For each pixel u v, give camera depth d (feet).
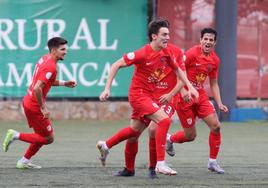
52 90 118.93
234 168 67.87
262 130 108.58
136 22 120.67
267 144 91.15
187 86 58.75
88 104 120.06
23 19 117.39
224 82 119.14
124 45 120.57
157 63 58.03
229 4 117.60
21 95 117.80
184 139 67.21
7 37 116.98
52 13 118.11
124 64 57.72
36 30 117.80
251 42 125.08
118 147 85.81
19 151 80.53
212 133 64.54
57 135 98.48
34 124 65.00
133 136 59.93
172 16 122.01
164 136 57.36
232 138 97.81
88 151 81.25
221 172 64.08
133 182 58.03
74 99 119.96
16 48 117.39
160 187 55.77
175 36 122.31
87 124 113.50
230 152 82.12
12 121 116.88
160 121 57.52
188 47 122.72
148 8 121.08
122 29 120.16
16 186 55.77
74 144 88.48
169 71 58.90
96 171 64.39
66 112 119.65
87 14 119.14
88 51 119.44
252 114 122.01
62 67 118.62
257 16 124.88
